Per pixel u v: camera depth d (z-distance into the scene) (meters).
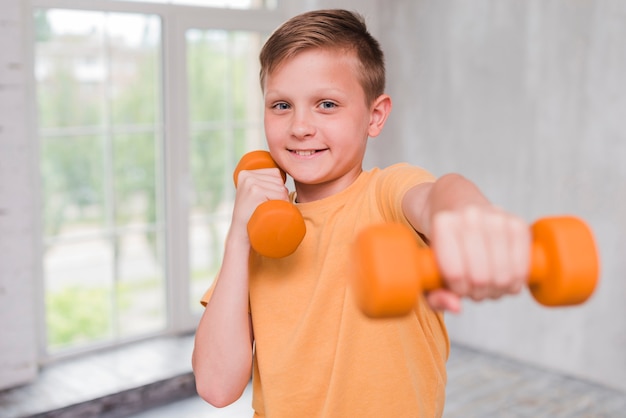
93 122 5.52
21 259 3.40
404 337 1.11
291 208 1.02
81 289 5.17
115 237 4.04
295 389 1.13
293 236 1.01
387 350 1.10
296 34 1.10
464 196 0.71
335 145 1.10
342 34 1.11
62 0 3.58
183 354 3.88
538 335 4.02
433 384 1.15
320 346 1.12
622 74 3.55
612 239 3.67
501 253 0.58
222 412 3.44
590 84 3.67
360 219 1.10
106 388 3.41
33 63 3.56
